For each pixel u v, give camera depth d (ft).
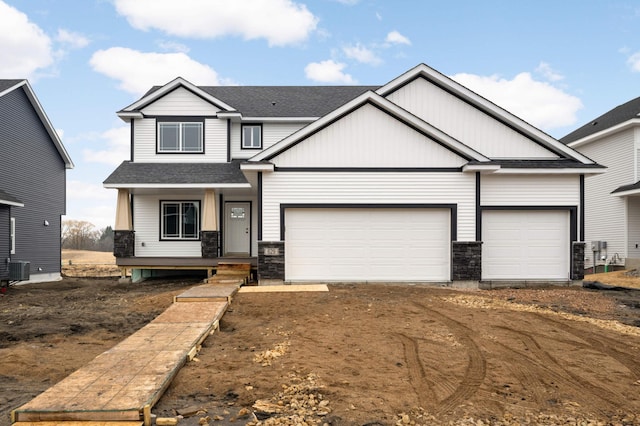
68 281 64.34
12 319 31.60
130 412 14.16
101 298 41.81
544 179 43.75
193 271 58.95
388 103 41.88
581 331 25.61
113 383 16.53
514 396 16.87
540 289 41.16
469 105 46.68
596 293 38.50
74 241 182.91
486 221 44.01
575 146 75.56
